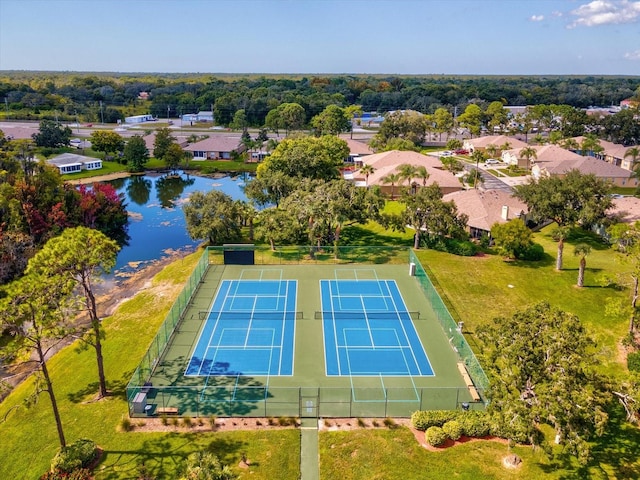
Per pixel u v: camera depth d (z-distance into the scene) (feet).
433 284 221.25
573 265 236.02
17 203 260.83
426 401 143.33
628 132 561.02
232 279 233.35
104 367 161.38
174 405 141.38
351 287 224.12
